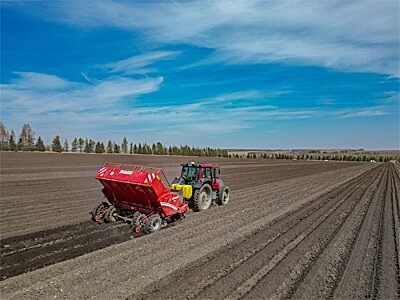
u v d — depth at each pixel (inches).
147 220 418.9
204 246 369.7
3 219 479.2
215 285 269.1
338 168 2377.0
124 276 282.2
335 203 695.7
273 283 276.4
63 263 308.5
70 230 425.1
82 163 1897.1
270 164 2758.4
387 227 482.9
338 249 373.1
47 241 378.3
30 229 427.5
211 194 594.6
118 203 471.8
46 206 581.9
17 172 1214.9
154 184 422.9
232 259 330.3
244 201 695.7
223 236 411.8
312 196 797.9
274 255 346.0
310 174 1622.8
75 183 927.7
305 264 322.7
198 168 572.1
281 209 608.1
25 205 588.1
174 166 1937.7
